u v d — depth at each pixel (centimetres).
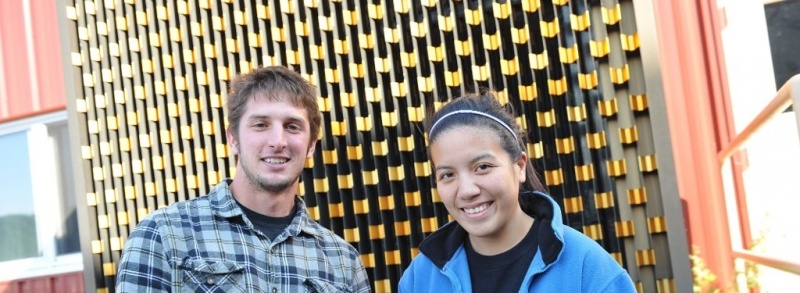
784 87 163
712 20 304
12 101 432
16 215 443
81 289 412
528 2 289
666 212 253
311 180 334
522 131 172
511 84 292
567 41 281
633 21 263
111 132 375
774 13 301
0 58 435
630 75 263
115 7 378
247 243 185
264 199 188
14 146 443
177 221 185
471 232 160
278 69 189
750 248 290
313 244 196
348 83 326
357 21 323
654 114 255
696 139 285
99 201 374
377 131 321
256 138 183
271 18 339
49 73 423
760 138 301
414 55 312
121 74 377
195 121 356
